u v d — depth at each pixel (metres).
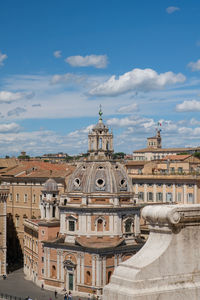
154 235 17.75
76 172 106.50
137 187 145.50
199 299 16.91
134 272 16.30
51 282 103.56
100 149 105.62
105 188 101.19
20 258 144.62
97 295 94.12
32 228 116.44
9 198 153.62
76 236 100.44
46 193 112.00
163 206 17.50
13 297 96.25
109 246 96.62
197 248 17.36
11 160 187.50
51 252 104.00
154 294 16.11
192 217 17.22
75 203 102.12
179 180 135.88
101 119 107.94
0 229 120.88
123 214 101.19
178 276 16.83
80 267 98.00
